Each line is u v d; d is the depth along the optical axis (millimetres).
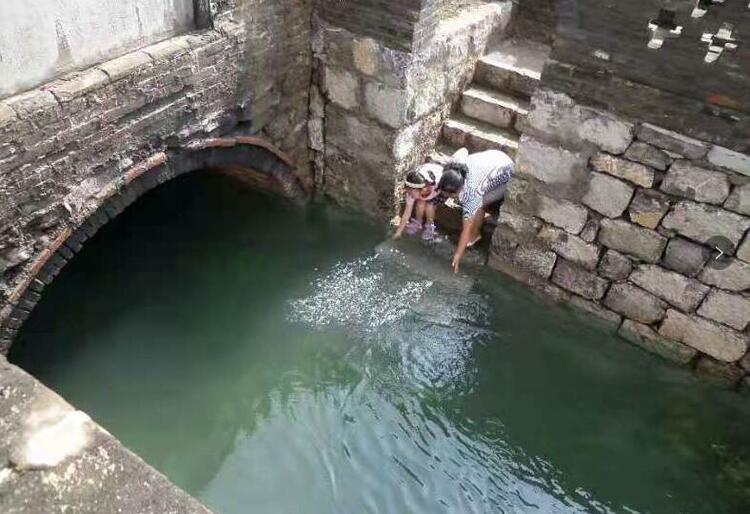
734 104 3824
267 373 5031
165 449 4535
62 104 3646
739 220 4156
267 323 5344
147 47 4148
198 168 4996
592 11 3992
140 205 6238
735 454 4660
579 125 4461
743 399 4879
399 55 5039
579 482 4484
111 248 5863
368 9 4957
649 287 4812
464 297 5520
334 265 5816
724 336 4668
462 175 5324
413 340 5234
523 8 6574
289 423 4730
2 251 3740
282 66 5234
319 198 6426
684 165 4184
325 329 5301
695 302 4656
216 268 5758
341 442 4633
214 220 6195
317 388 4941
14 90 3549
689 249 4469
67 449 1915
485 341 5262
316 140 6012
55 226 3963
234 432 4664
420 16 4816
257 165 5582
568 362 5180
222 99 4777
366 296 5535
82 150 3896
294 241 6051
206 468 4438
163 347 5156
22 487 1834
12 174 3574
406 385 4973
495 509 4328
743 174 3996
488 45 6293
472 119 6234
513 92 6164
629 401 4949
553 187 4840
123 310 5379
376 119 5516
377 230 6117
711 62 3766
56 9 3561
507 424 4777
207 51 4445
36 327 5152
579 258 5035
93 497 1830
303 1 5113
